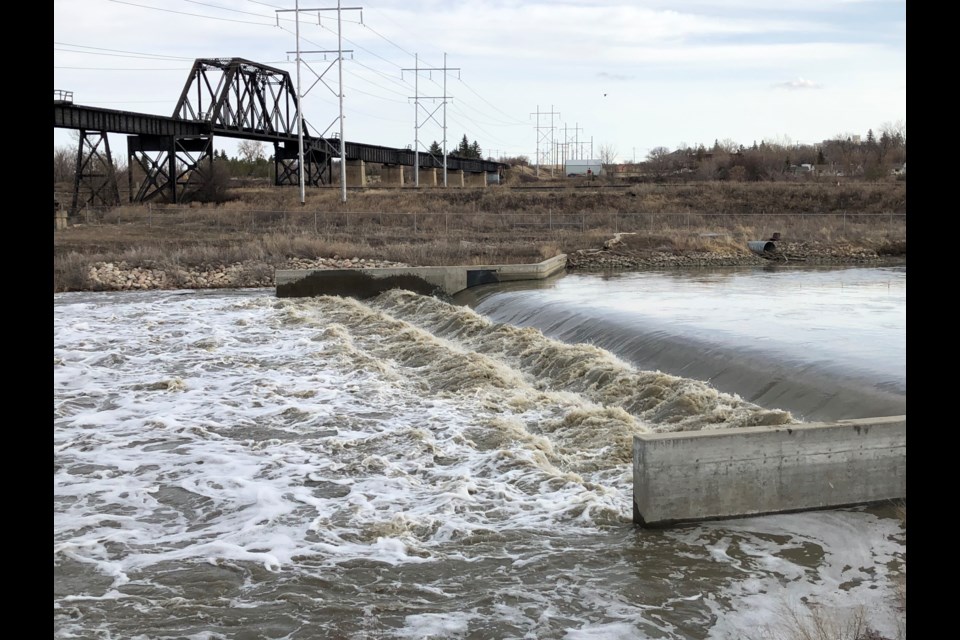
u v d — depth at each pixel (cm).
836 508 1114
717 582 941
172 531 1182
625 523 1111
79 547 1113
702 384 1653
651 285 3625
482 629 863
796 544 1023
